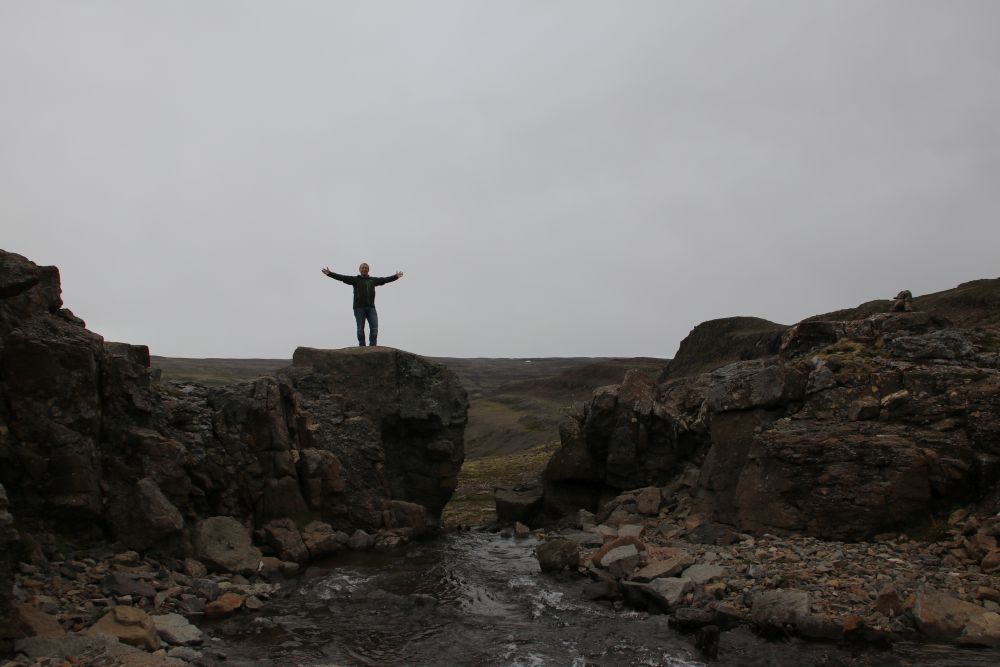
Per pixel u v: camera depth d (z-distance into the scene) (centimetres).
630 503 2595
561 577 1967
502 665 1324
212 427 2173
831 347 2377
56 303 1888
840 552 1752
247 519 2153
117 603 1469
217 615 1559
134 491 1789
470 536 2742
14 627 1164
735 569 1753
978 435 1834
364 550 2353
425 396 2917
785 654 1328
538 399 14562
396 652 1385
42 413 1688
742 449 2292
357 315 3084
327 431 2636
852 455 1928
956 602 1402
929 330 2288
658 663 1324
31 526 1628
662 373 9494
